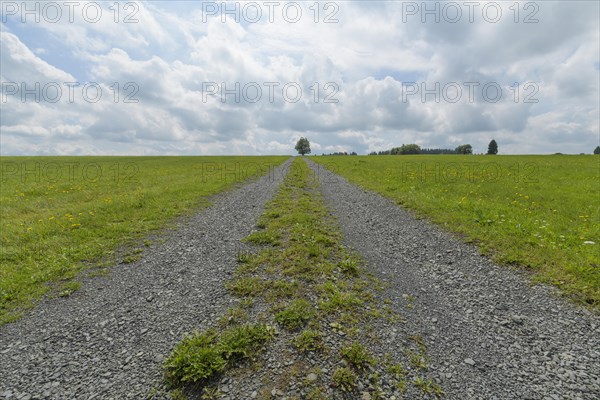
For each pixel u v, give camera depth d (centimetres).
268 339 489
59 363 454
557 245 815
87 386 409
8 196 1792
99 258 857
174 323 546
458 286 682
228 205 1551
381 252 890
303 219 1177
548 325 534
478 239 928
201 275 738
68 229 1072
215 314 570
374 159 5850
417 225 1127
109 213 1307
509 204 1365
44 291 667
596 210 1160
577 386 403
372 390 394
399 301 621
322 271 737
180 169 3875
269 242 952
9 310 598
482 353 469
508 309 586
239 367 434
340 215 1312
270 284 673
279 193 1886
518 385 407
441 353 468
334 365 434
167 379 416
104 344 495
